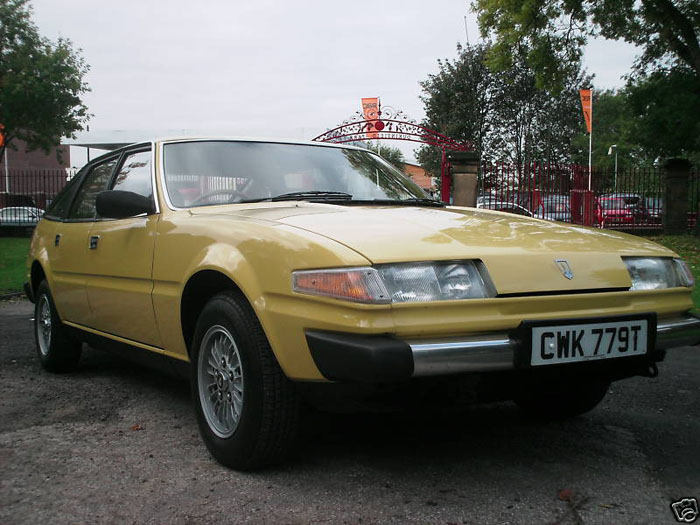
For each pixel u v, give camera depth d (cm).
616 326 254
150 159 366
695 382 430
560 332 242
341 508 235
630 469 275
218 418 288
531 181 1606
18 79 2192
